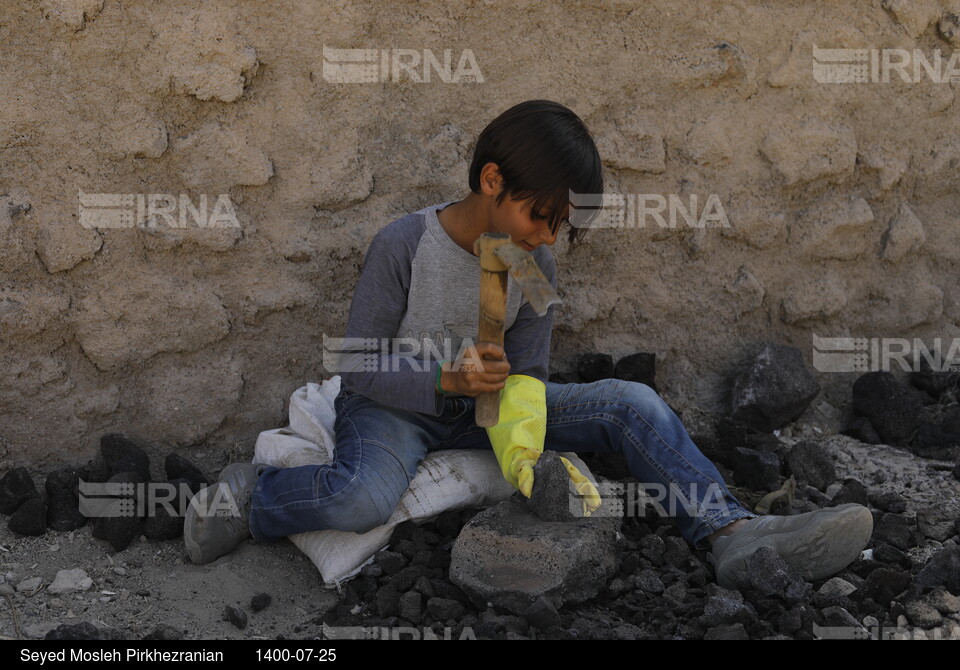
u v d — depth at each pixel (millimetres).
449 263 2689
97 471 2928
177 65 2947
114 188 2953
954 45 3750
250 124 3076
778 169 3613
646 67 3436
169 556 2760
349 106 3178
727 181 3580
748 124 3574
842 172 3682
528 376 2832
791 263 3707
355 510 2564
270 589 2615
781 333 3748
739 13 3498
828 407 3787
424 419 2789
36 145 2863
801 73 3598
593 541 2469
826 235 3693
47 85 2852
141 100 2941
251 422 3209
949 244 3910
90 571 2660
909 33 3684
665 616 2387
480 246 2188
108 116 2918
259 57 3045
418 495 2715
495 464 2859
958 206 3914
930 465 3406
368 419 2730
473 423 2910
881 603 2475
